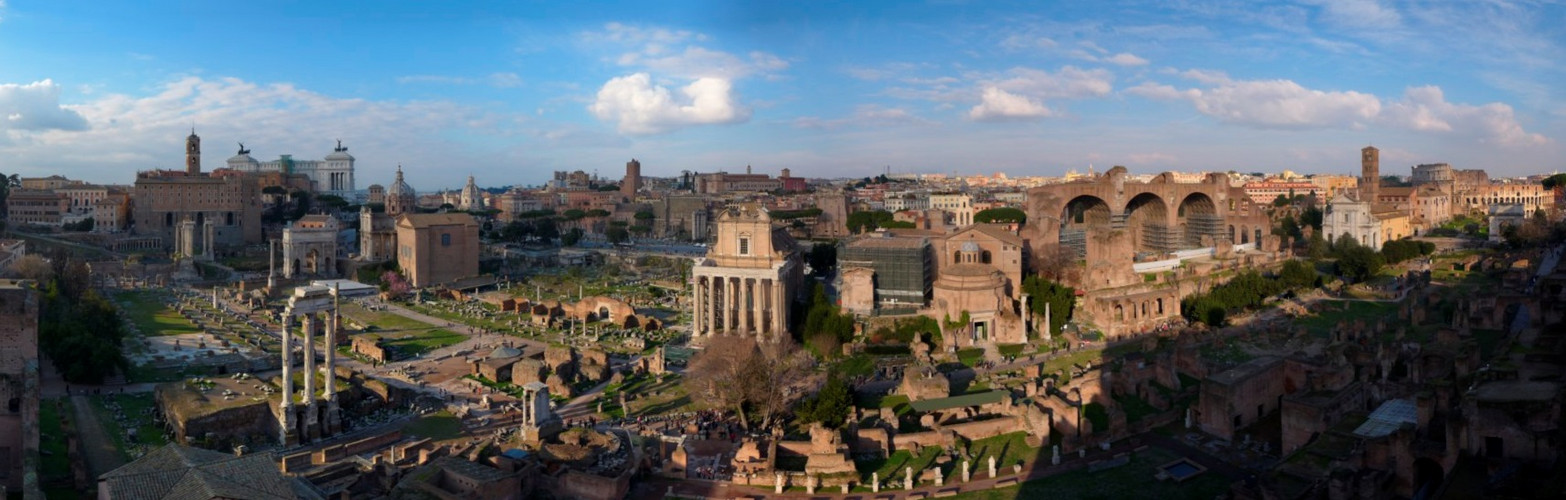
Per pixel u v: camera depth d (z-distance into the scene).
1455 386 96.81
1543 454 77.25
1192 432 111.62
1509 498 71.38
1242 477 96.56
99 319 171.50
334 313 126.44
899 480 101.00
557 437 111.94
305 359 123.88
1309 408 98.56
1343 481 79.25
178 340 189.12
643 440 115.75
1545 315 130.62
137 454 109.81
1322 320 171.75
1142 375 131.12
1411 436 83.31
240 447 109.75
